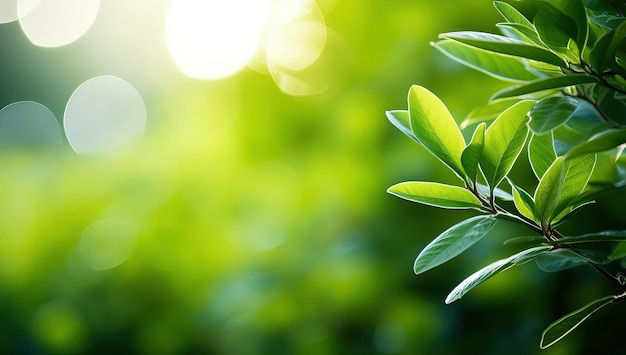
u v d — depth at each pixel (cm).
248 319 166
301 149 202
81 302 173
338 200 181
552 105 81
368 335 167
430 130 81
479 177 152
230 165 204
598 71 77
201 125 215
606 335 132
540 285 145
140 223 180
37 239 177
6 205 185
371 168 177
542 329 140
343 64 194
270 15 202
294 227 187
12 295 174
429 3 176
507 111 80
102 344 172
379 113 180
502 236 147
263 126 204
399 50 177
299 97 199
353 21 191
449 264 158
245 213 200
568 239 78
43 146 260
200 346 169
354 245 172
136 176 198
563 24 76
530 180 149
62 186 192
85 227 181
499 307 150
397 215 170
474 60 88
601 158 89
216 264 178
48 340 172
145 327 171
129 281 172
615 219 139
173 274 173
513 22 84
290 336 166
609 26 78
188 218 185
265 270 173
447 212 164
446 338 154
